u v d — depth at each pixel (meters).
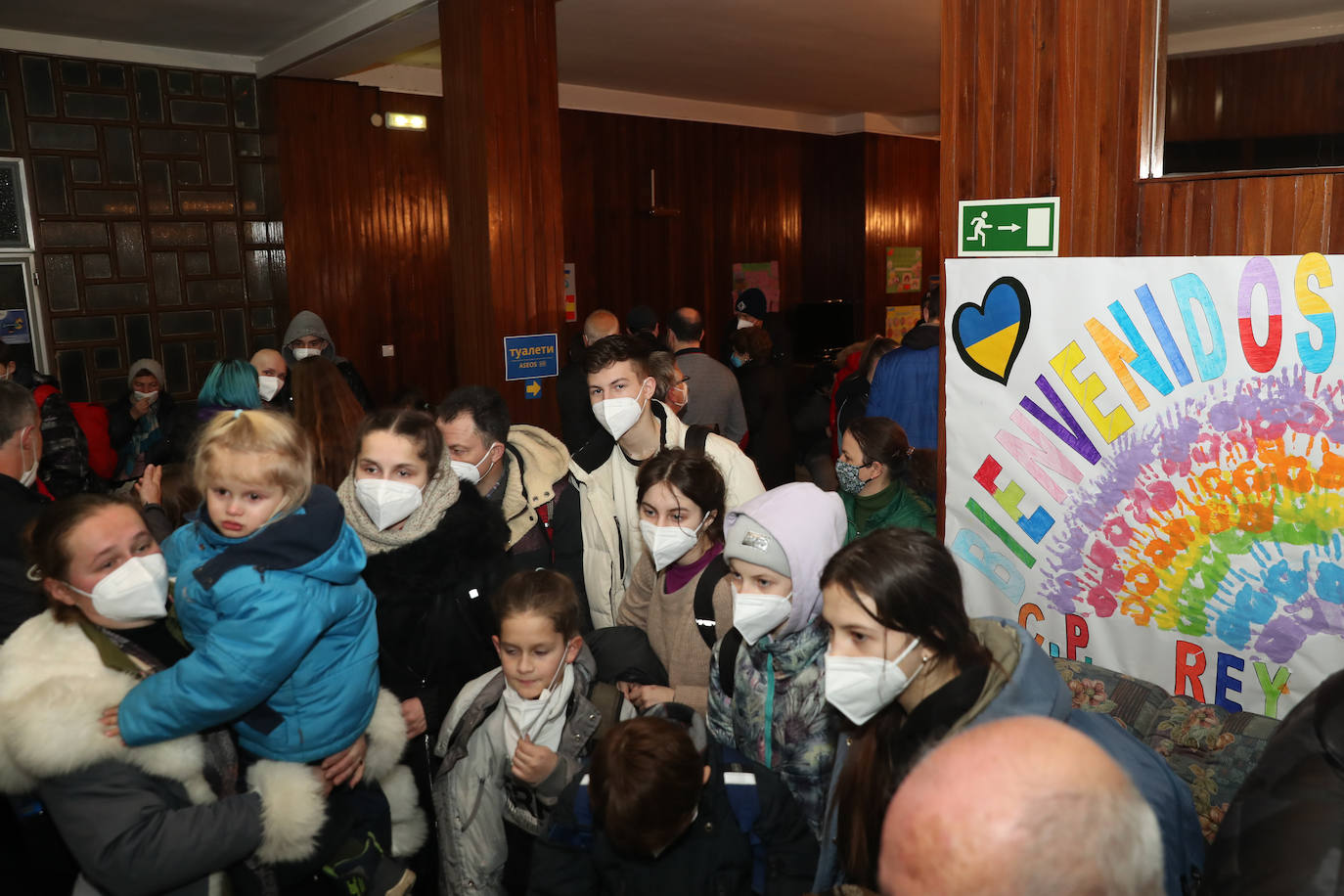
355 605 1.64
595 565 2.38
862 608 1.21
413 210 7.40
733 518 1.64
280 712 1.58
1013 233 2.15
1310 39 1.71
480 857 1.85
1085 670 1.77
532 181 4.70
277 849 1.53
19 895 1.89
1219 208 1.83
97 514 1.43
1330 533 1.70
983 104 2.19
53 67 5.93
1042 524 2.13
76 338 6.18
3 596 1.90
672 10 5.68
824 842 1.40
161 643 1.61
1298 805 0.87
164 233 6.45
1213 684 1.88
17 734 1.34
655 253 9.03
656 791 1.42
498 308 4.63
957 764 0.62
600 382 2.29
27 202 5.91
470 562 2.01
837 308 9.96
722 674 1.75
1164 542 1.93
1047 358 2.09
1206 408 1.84
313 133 6.79
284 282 6.86
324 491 1.62
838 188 10.22
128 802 1.40
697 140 9.17
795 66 7.40
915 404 3.69
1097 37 1.98
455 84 4.70
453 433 2.21
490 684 1.91
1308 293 1.70
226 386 3.20
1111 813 0.58
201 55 6.45
